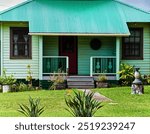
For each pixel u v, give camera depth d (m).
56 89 22.34
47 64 23.39
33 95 18.66
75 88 22.47
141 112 13.77
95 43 24.78
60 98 17.31
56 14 24.20
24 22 23.73
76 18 24.00
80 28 23.08
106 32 22.92
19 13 23.89
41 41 23.05
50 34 22.56
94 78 23.31
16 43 23.97
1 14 23.56
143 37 24.92
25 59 23.92
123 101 16.47
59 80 22.36
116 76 23.47
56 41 24.56
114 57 23.67
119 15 24.48
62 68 23.52
